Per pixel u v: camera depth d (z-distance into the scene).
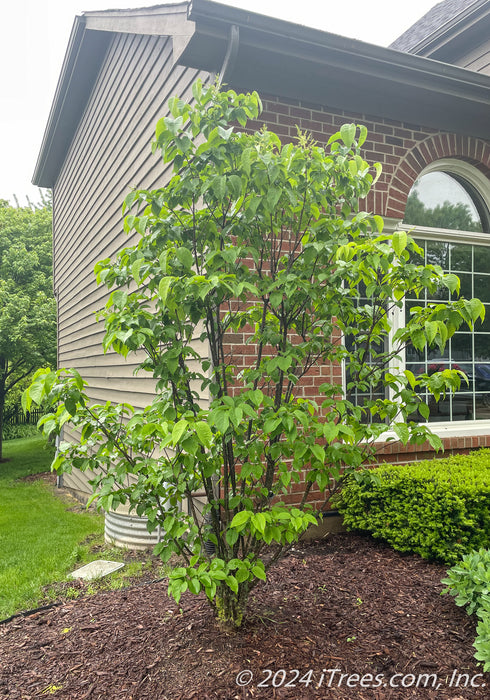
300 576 3.43
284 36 3.82
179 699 2.17
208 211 2.52
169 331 2.30
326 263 2.58
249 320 2.90
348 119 4.77
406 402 2.60
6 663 2.64
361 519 4.24
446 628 2.78
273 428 2.12
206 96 2.37
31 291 16.22
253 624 2.71
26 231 17.44
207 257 2.23
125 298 2.21
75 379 2.17
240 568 2.21
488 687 2.30
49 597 3.68
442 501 3.67
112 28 6.47
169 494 2.55
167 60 5.34
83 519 7.41
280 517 2.18
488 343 5.79
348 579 3.40
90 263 8.96
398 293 2.58
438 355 5.47
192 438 2.01
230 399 2.09
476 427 5.47
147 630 2.79
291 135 4.45
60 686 2.37
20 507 8.79
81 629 2.93
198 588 2.06
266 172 2.26
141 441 2.54
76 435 10.23
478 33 7.31
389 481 4.05
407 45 8.41
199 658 2.43
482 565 2.91
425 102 4.85
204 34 3.70
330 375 4.54
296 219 2.73
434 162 5.48
